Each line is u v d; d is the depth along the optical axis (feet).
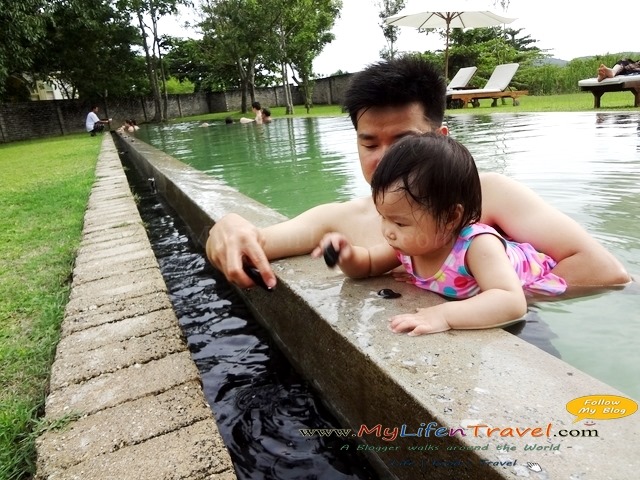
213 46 94.07
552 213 6.07
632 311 5.35
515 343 4.30
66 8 70.59
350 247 5.84
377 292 5.75
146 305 6.87
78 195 16.89
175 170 18.35
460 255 5.28
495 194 6.44
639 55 63.36
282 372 6.53
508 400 3.47
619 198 10.96
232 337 7.63
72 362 5.45
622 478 2.66
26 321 6.97
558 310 5.41
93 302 7.13
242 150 30.63
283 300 6.53
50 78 87.20
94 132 63.36
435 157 4.95
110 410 4.54
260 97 117.19
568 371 3.79
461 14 47.37
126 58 89.61
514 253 5.57
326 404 5.62
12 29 50.80
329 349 5.21
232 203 11.21
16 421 4.59
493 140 22.22
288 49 84.17
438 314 4.68
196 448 3.96
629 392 4.03
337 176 18.30
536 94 72.18
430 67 6.63
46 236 11.76
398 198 5.02
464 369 3.92
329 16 89.40
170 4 91.15
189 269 10.79
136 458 3.90
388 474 4.41
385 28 92.63
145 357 5.44
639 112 27.63
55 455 4.01
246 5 82.64
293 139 34.94
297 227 7.24
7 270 9.37
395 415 4.00
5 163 34.22
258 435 5.27
